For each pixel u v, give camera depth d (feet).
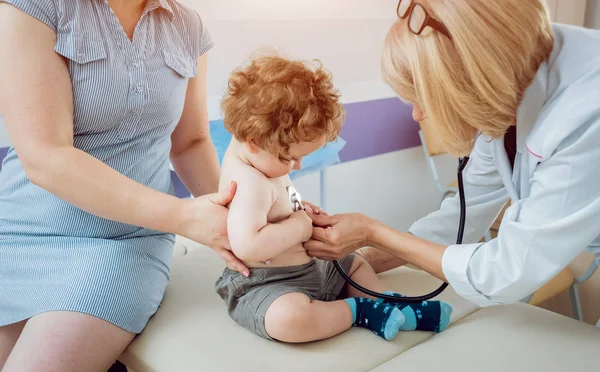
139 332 3.69
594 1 10.81
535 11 3.11
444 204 4.52
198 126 4.63
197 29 4.28
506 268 3.31
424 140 8.98
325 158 6.69
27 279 3.59
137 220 3.37
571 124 3.01
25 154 3.20
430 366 3.25
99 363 3.42
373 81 8.94
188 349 3.46
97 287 3.47
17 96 3.14
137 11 3.75
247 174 3.47
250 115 3.34
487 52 2.98
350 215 3.85
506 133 3.70
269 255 3.41
